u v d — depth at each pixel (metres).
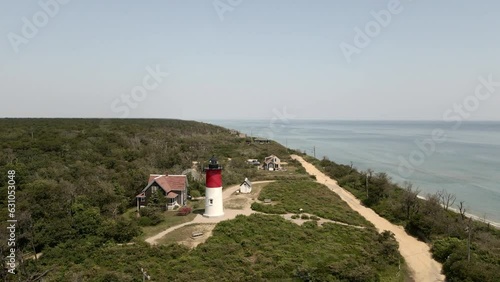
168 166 82.12
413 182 106.19
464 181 107.81
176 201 59.72
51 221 44.09
